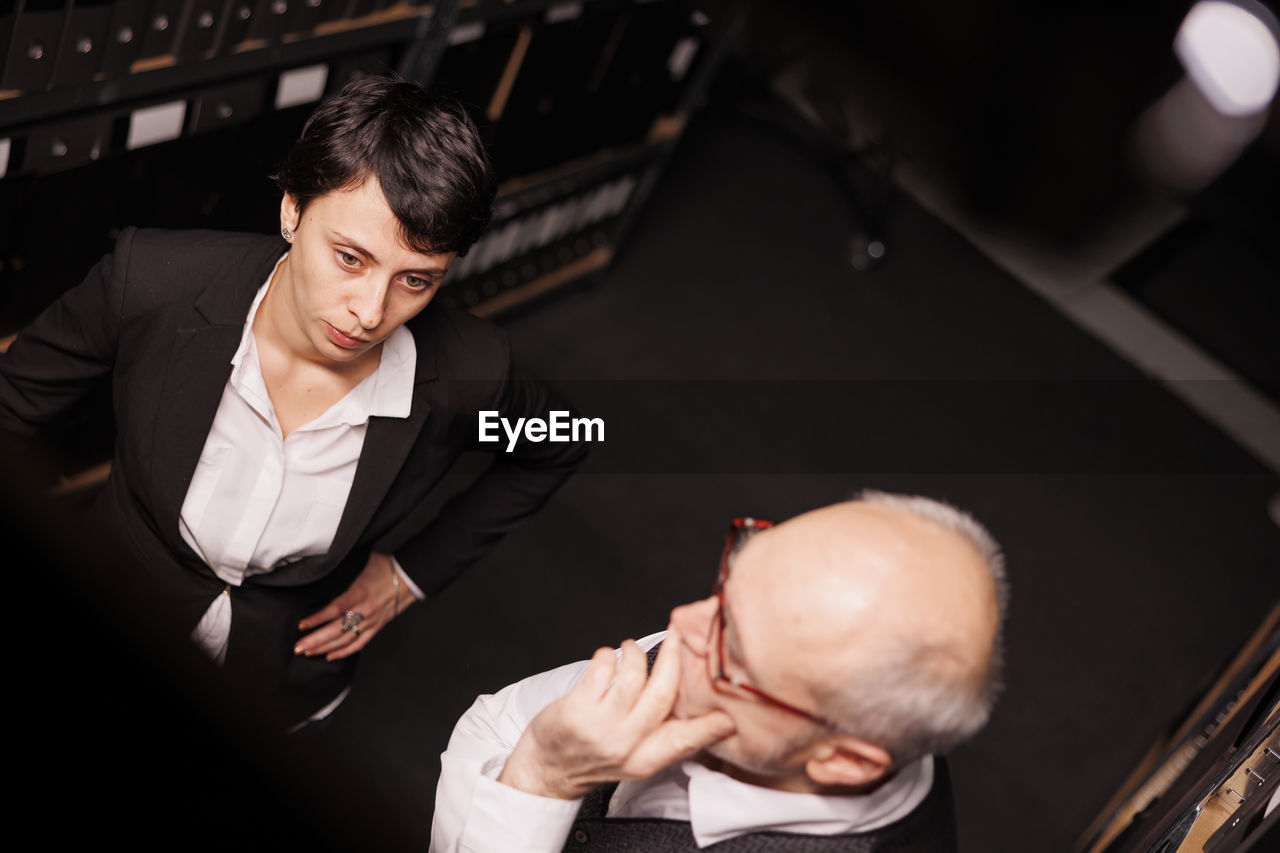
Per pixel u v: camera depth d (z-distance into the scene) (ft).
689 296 9.70
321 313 3.38
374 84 3.26
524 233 8.41
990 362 10.03
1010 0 4.81
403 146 3.15
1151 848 3.08
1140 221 5.33
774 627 2.20
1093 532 8.82
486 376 4.06
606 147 8.45
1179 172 5.07
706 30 8.29
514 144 7.63
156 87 5.05
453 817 2.84
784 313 9.84
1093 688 7.63
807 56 5.59
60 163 4.90
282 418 3.73
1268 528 9.30
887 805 2.58
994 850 6.42
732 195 10.77
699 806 2.54
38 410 3.92
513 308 8.92
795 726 2.28
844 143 10.16
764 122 10.57
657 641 3.10
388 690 5.42
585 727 2.48
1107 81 4.85
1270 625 4.80
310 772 0.77
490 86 7.04
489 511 4.66
